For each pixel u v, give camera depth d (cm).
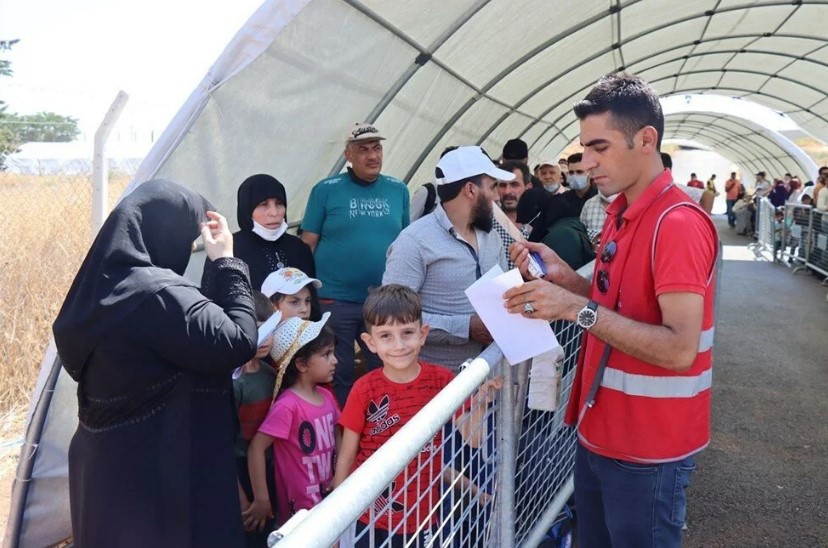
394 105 541
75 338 191
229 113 342
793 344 784
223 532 205
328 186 448
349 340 448
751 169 3400
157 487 195
